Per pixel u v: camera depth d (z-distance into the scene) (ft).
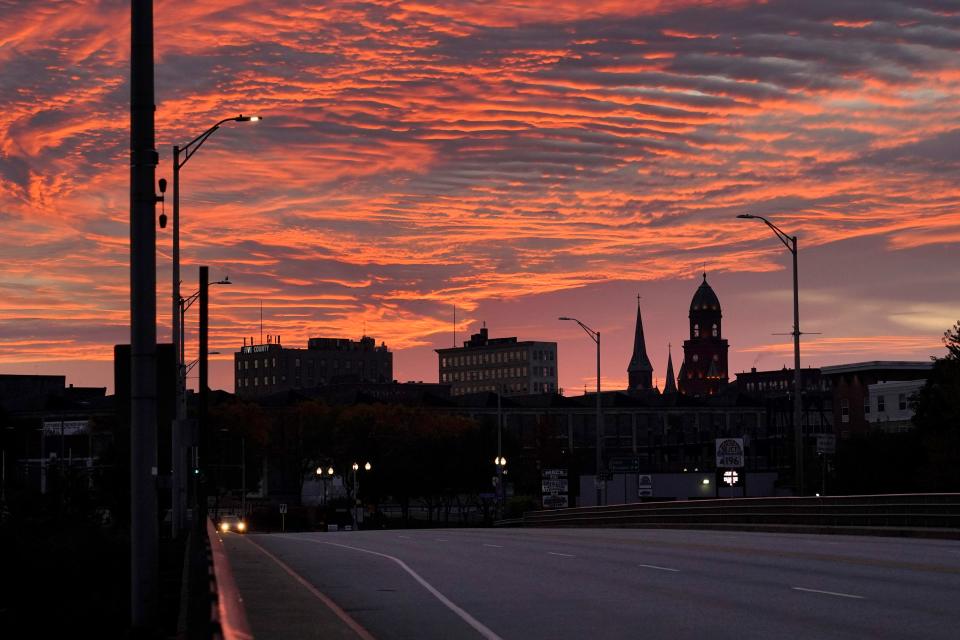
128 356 85.15
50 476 283.18
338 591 110.42
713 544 180.86
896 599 98.94
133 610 81.20
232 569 129.80
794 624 84.23
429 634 81.66
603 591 108.78
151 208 83.41
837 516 216.54
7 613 127.75
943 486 452.76
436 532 270.26
